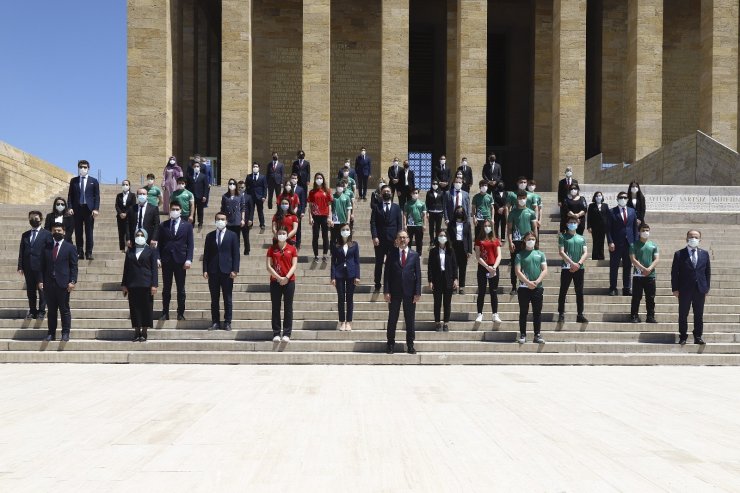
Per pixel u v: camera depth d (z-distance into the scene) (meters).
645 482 4.66
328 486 4.53
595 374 9.84
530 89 35.78
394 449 5.50
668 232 18.44
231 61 28.14
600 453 5.41
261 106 32.91
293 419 6.55
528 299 11.47
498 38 37.59
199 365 10.49
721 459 5.24
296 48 33.47
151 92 27.81
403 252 11.04
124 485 4.52
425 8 35.84
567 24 28.83
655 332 12.37
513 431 6.15
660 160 25.89
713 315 13.16
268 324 12.51
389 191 13.67
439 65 36.59
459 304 13.27
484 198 15.63
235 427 6.20
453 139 32.28
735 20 29.50
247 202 15.86
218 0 35.16
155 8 27.95
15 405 7.16
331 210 15.08
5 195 20.73
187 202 15.91
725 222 20.31
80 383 8.66
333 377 9.34
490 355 10.83
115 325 12.29
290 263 11.34
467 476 4.78
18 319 12.30
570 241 12.42
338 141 33.69
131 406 7.13
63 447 5.46
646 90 29.09
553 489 4.51
